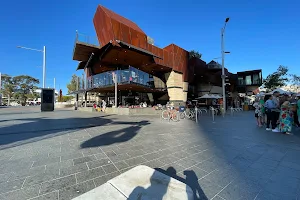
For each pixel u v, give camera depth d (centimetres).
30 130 736
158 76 2216
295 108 848
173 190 233
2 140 555
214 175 310
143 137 620
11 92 5222
